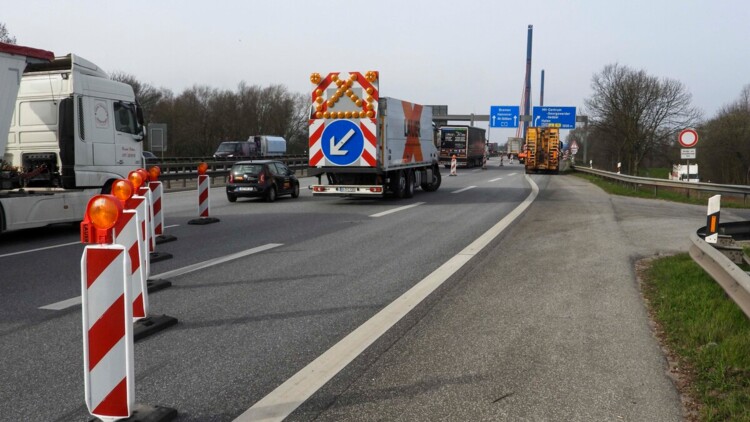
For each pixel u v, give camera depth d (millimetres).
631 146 54188
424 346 5125
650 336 5344
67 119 11781
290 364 4699
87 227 3584
